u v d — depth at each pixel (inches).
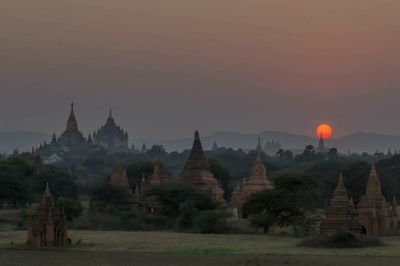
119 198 6422.2
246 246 3988.7
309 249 3821.4
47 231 3870.6
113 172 6973.4
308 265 3157.0
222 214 5226.4
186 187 6112.2
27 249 3720.5
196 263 3203.7
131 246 3946.9
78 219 5757.9
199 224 5118.1
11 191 6835.6
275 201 4958.2
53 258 3356.3
